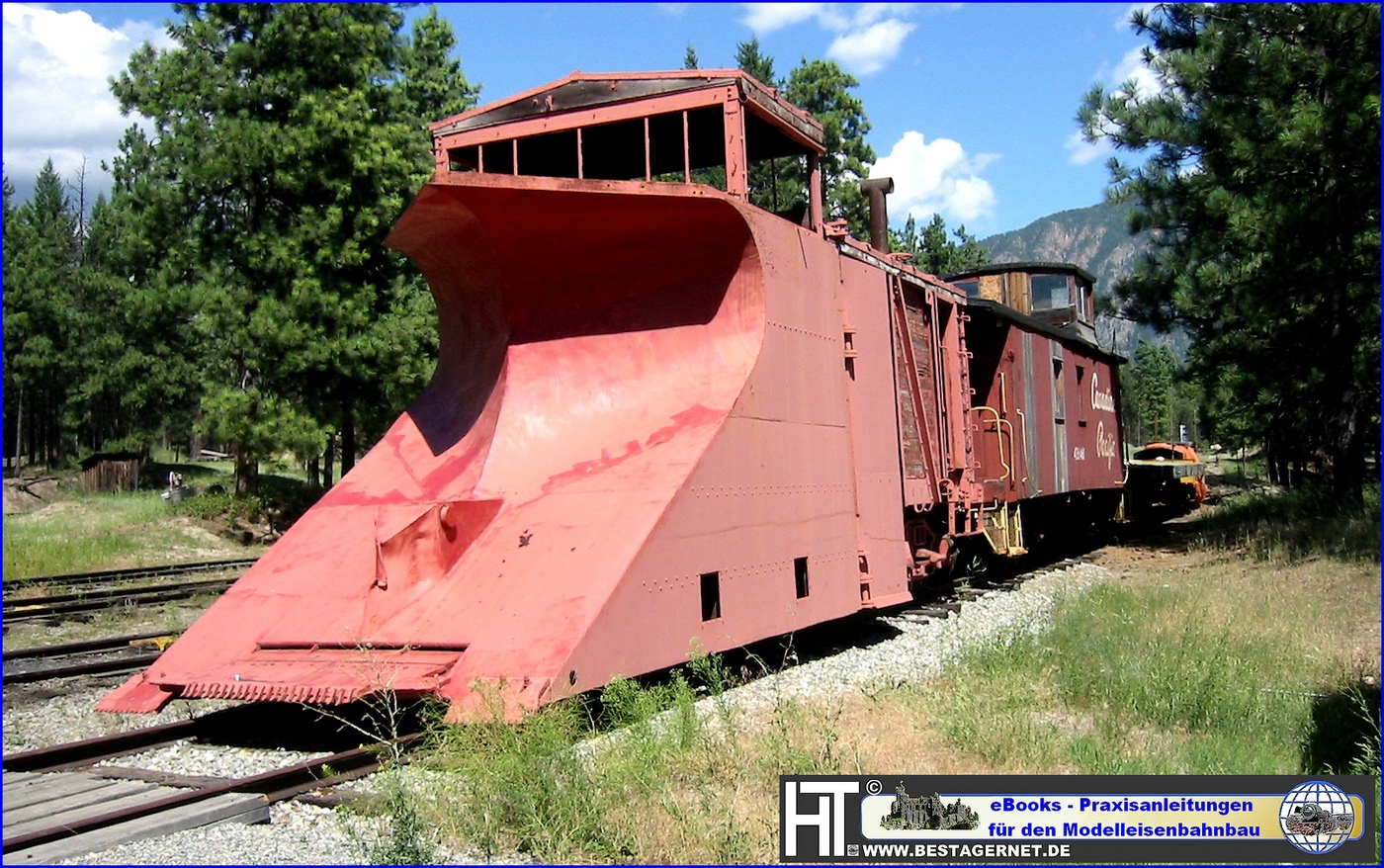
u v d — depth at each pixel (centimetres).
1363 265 1938
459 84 3934
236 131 2477
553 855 493
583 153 1084
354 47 2652
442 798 547
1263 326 2030
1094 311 2386
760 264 883
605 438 862
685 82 910
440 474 909
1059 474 1873
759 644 1055
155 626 1397
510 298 923
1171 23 2178
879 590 1076
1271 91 1902
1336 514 1895
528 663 665
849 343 1058
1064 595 1332
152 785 629
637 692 675
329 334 2558
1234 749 674
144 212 2552
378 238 2681
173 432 6450
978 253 5297
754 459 863
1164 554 2089
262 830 533
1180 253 2239
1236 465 6694
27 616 1419
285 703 846
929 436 1271
